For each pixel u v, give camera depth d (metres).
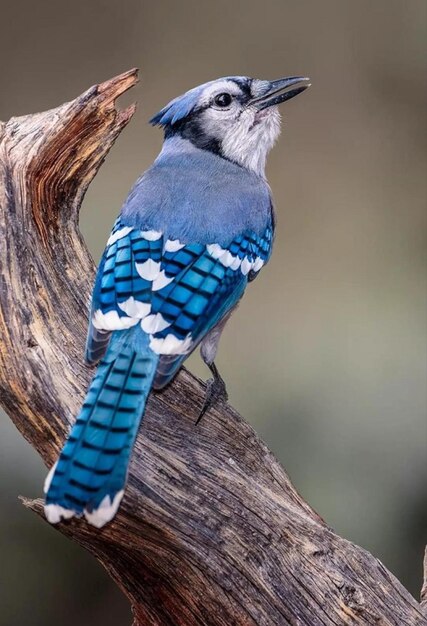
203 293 8.50
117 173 15.79
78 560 12.83
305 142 16.58
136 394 7.52
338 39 17.23
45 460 8.19
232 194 9.62
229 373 13.11
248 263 9.45
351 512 12.01
